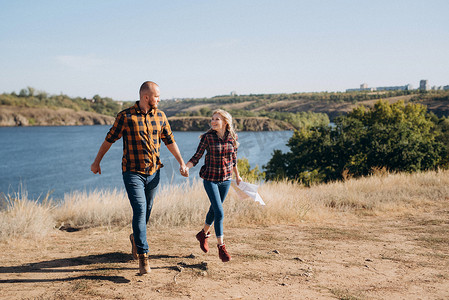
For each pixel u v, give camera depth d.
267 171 32.06
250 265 3.91
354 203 8.44
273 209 6.94
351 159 27.33
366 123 38.22
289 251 4.55
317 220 6.76
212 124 3.90
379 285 3.37
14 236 5.06
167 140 3.85
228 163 4.02
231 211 6.84
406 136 27.77
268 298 2.99
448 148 33.81
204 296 3.00
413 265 4.04
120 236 5.31
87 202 7.04
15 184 50.16
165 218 6.31
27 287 3.14
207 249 4.13
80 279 3.36
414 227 6.18
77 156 88.62
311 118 68.00
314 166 29.94
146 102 3.55
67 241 4.99
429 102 148.88
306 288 3.24
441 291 3.23
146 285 3.23
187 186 8.34
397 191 9.84
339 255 4.41
